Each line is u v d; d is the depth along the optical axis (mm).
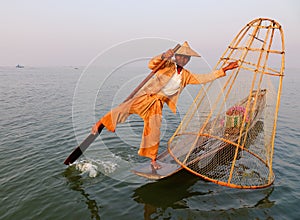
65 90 17719
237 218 3615
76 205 3885
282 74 4145
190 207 3854
